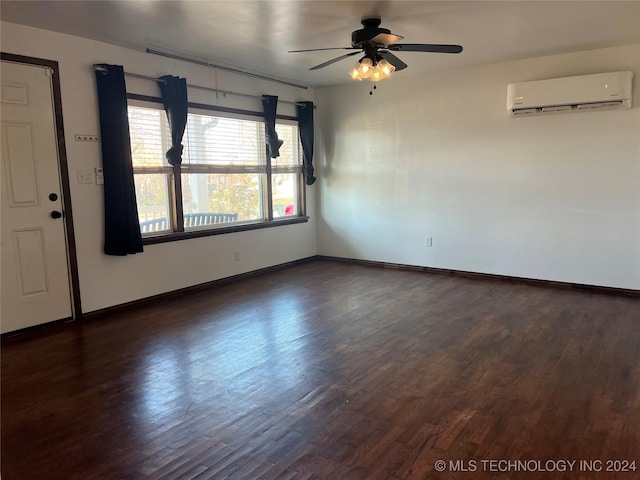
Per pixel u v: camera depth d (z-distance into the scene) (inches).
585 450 81.2
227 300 178.7
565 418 91.7
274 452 82.2
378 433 87.7
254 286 200.4
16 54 134.8
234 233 208.5
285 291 191.3
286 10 125.9
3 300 136.9
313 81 227.9
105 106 155.3
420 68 203.0
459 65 197.8
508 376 110.7
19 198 138.6
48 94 143.0
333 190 251.3
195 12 126.6
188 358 123.8
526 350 126.2
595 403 97.4
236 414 95.3
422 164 220.4
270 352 127.2
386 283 203.0
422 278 211.9
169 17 131.0
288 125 235.1
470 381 108.4
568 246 189.0
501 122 197.2
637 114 169.5
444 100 209.9
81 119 151.8
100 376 113.4
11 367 119.0
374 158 234.7
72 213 151.3
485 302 171.5
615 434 85.9
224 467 78.2
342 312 161.6
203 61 183.3
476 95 201.3
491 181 202.8
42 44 140.5
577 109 177.8
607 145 176.1
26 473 77.2
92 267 157.6
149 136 173.0
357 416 93.8
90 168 155.3
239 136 208.4
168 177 181.8
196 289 192.7
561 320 150.3
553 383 106.8
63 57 145.7
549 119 186.1
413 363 118.8
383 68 127.7
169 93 171.3
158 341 136.3
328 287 197.3
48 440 86.6
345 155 244.2
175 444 85.1
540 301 172.1
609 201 178.5
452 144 210.7
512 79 191.6
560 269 191.8
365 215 241.8
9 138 135.1
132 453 82.4
